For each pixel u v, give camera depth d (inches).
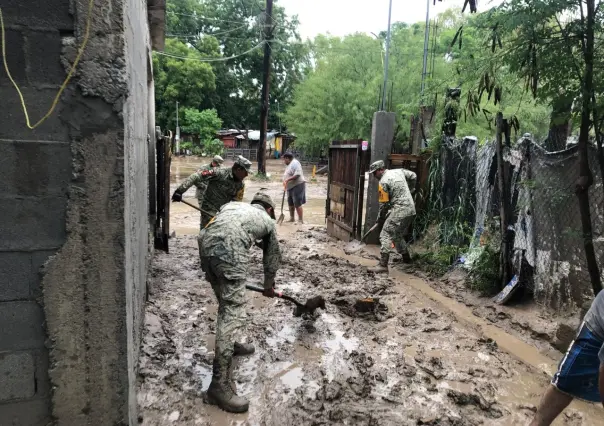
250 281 224.8
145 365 135.2
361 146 301.0
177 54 1626.5
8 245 72.7
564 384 91.6
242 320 121.3
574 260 170.9
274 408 117.3
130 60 96.6
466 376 137.6
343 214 328.2
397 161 294.8
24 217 72.9
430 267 248.2
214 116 1633.9
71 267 76.4
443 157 270.4
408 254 260.7
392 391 127.3
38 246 74.2
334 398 122.1
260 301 196.7
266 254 137.9
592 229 162.9
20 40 69.5
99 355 80.1
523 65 145.3
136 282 115.0
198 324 169.3
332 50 1128.8
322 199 616.1
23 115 71.0
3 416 76.7
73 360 78.8
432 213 279.6
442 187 272.1
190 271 240.5
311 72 1189.7
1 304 73.7
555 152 175.9
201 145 1585.9
